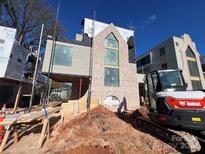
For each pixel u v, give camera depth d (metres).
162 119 6.29
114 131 8.20
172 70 7.85
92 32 21.47
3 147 5.78
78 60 17.72
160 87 7.23
